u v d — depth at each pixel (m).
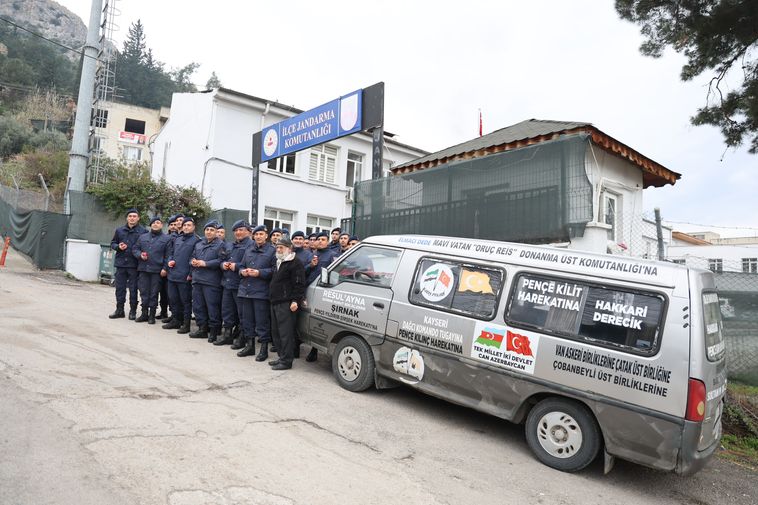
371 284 5.47
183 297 7.68
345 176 19.33
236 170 16.19
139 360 5.69
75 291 10.84
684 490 3.93
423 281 5.04
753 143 7.44
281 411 4.54
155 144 21.27
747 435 5.41
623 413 3.67
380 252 5.58
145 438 3.55
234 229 7.05
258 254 6.41
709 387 3.55
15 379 4.47
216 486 3.00
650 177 9.43
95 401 4.17
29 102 52.75
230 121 16.12
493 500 3.35
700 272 3.78
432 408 5.21
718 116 7.41
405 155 21.25
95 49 14.49
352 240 8.06
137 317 8.37
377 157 9.30
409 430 4.48
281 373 5.89
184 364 5.77
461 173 7.72
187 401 4.48
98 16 14.54
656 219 7.40
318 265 7.08
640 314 3.75
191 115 17.23
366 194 9.51
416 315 4.95
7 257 15.05
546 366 4.07
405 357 5.00
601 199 8.12
